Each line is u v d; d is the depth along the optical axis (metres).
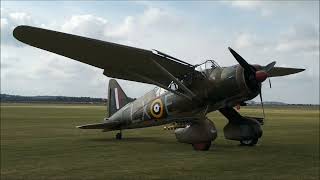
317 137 14.31
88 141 12.76
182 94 10.63
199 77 10.48
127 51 9.59
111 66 10.66
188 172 6.77
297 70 14.00
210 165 7.56
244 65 9.77
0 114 36.78
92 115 36.47
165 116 11.84
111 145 11.50
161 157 8.79
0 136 14.42
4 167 7.32
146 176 6.40
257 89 10.02
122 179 6.15
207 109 10.61
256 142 11.26
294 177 6.34
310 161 8.16
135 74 10.97
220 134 15.95
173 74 10.92
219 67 10.30
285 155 9.14
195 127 10.16
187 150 10.22
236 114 11.27
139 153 9.53
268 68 10.30
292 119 31.64
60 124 22.31
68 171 6.88
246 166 7.45
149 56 9.92
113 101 14.41
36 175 6.50
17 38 8.76
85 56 9.95
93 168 7.21
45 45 9.20
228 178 6.23
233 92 9.95
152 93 12.31
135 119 12.96
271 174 6.60
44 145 11.40
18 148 10.57
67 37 8.75
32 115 35.19
